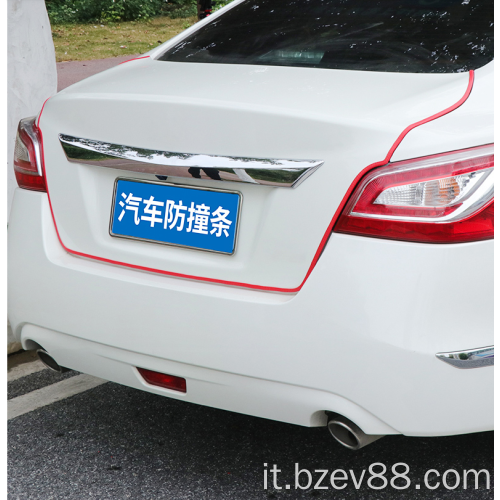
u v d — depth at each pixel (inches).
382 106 69.5
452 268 64.9
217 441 96.0
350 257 66.0
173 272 75.0
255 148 69.0
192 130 71.7
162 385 78.2
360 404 67.1
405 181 65.2
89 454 92.4
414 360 64.8
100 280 76.8
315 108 68.9
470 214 65.3
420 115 68.2
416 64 82.4
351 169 66.1
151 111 73.9
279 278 69.7
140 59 104.4
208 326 70.9
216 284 72.7
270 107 69.1
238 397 72.6
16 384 112.2
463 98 71.6
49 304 80.8
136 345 75.3
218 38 102.9
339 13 99.0
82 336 79.0
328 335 66.6
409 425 67.1
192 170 71.8
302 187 67.6
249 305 69.1
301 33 96.0
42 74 162.7
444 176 65.2
